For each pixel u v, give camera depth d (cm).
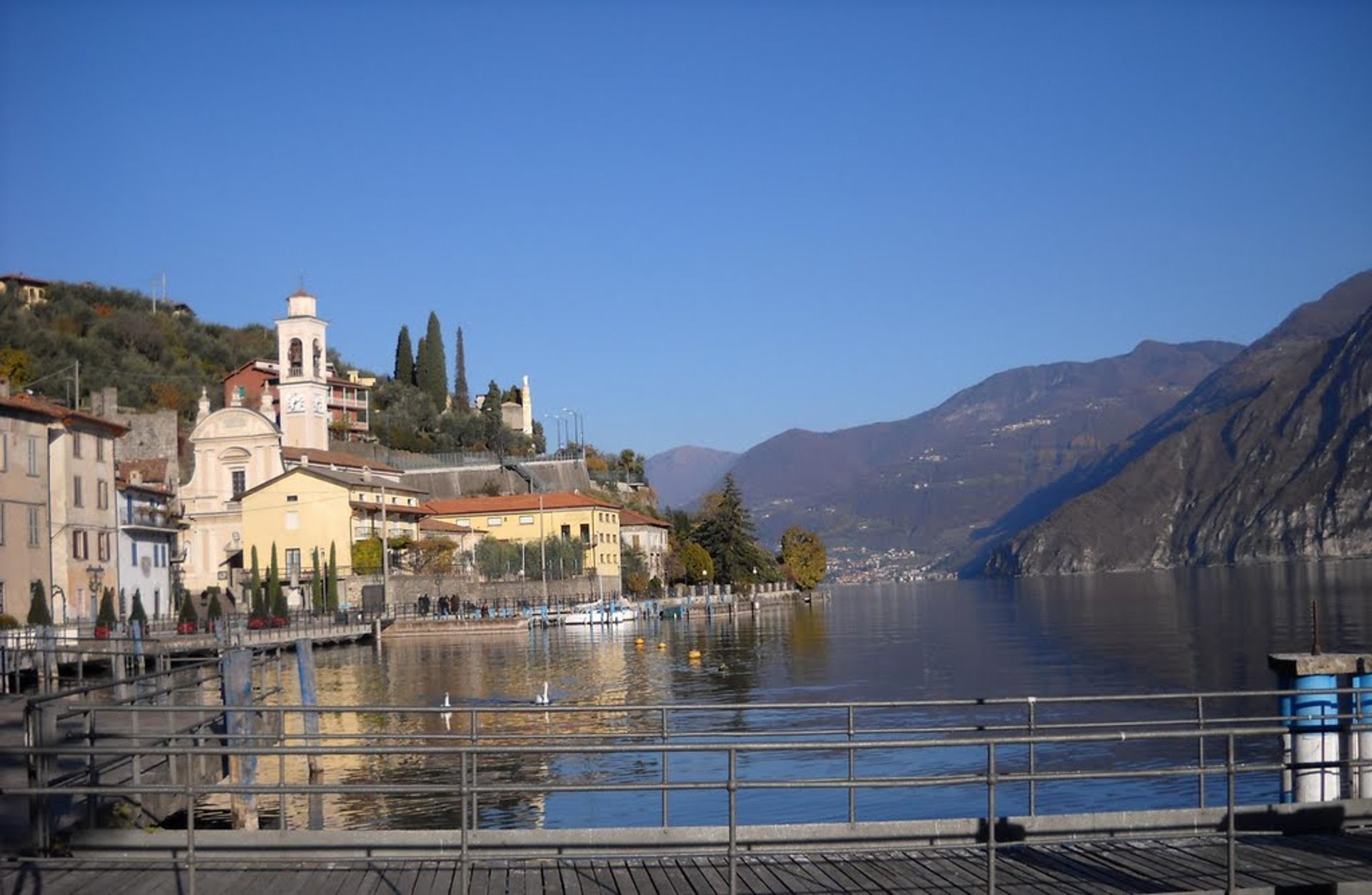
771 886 1603
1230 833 1557
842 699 6147
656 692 6425
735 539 19550
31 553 7406
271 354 18350
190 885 1509
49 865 1684
